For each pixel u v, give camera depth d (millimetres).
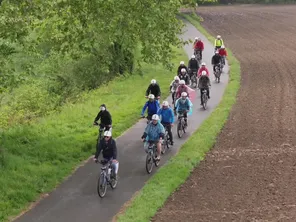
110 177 57625
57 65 120312
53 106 98625
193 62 112688
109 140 56344
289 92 103375
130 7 69438
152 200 53031
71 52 79812
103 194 56250
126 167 65812
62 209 53438
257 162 63750
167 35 74125
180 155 67625
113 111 93375
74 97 109562
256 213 48500
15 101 96438
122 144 75875
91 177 62656
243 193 54062
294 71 126000
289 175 58188
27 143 73438
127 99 104688
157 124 63281
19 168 62844
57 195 57375
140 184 59750
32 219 51312
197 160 65750
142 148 73625
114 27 70562
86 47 73812
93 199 55719
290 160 63344
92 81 125125
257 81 116938
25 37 66125
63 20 73000
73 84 118688
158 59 75250
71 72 122812
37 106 95438
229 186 56500
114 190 58219
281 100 96938
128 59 129625
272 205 50156
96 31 72750
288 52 156875
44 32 77438
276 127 78875
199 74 99562
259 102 96500
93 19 70812
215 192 55062
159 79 124875
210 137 75000
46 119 88500
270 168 61125
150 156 62719
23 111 90250
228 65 138875
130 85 119500
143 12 69438
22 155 67938
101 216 51250
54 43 77750
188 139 75812
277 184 55656
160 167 65000
